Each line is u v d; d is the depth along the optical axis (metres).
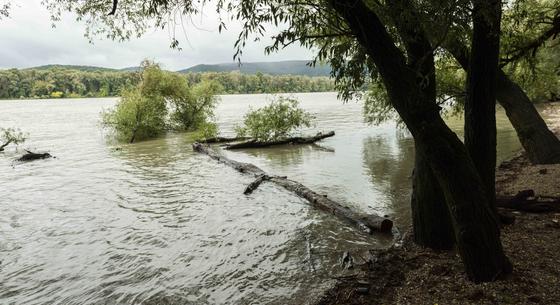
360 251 7.82
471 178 5.35
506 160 14.88
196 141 25.44
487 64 5.94
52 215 10.99
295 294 6.32
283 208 10.90
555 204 8.45
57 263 7.91
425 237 7.31
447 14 4.88
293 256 7.79
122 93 29.94
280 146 22.72
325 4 5.62
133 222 10.20
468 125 6.33
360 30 5.34
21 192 13.66
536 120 12.16
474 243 5.41
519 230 7.44
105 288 6.84
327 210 10.40
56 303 6.42
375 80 6.75
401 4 5.12
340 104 67.38
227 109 61.41
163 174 16.00
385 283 6.21
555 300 4.83
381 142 22.45
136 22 8.35
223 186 13.65
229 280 6.92
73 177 15.91
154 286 6.84
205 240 8.80
